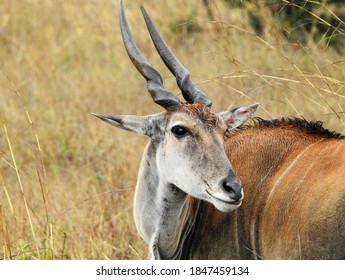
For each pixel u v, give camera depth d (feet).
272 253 62.03
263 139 66.64
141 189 64.49
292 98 96.73
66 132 106.73
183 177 60.29
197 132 60.03
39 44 140.15
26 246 70.64
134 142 100.63
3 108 113.91
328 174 60.13
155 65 122.83
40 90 121.39
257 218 63.31
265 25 106.73
